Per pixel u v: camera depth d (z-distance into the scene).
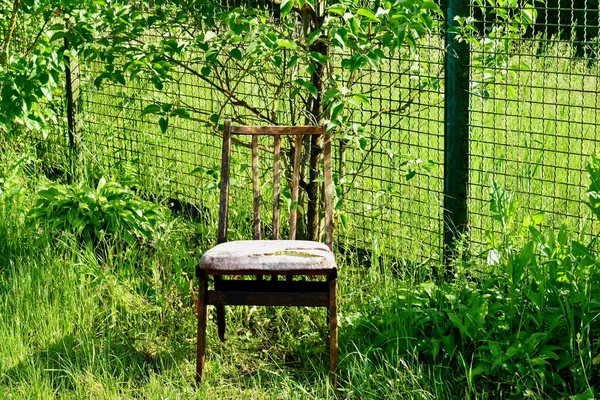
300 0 4.32
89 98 7.43
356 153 6.41
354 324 4.50
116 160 7.17
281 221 5.70
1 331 4.46
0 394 3.91
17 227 5.80
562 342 4.03
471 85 4.70
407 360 4.16
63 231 5.58
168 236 5.54
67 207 5.71
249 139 6.05
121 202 5.79
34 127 6.71
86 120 7.23
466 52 4.62
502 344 4.04
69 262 5.11
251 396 4.02
